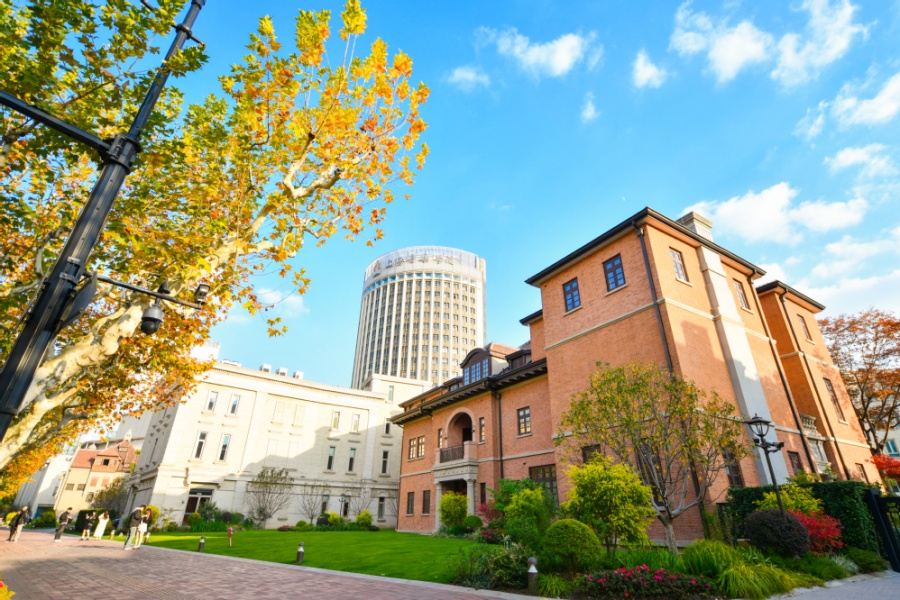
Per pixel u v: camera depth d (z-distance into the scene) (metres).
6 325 10.08
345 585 10.21
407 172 11.05
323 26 9.16
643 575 8.67
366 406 45.41
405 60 9.98
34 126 7.88
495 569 10.16
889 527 11.76
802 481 15.19
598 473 11.05
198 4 6.75
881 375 26.80
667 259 18.36
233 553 17.72
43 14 6.85
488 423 25.14
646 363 16.70
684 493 11.74
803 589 9.13
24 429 6.40
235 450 37.19
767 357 20.20
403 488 32.97
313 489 39.78
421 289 112.88
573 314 20.61
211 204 10.55
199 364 16.61
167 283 6.50
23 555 16.34
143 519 21.27
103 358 6.96
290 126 9.65
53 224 10.53
